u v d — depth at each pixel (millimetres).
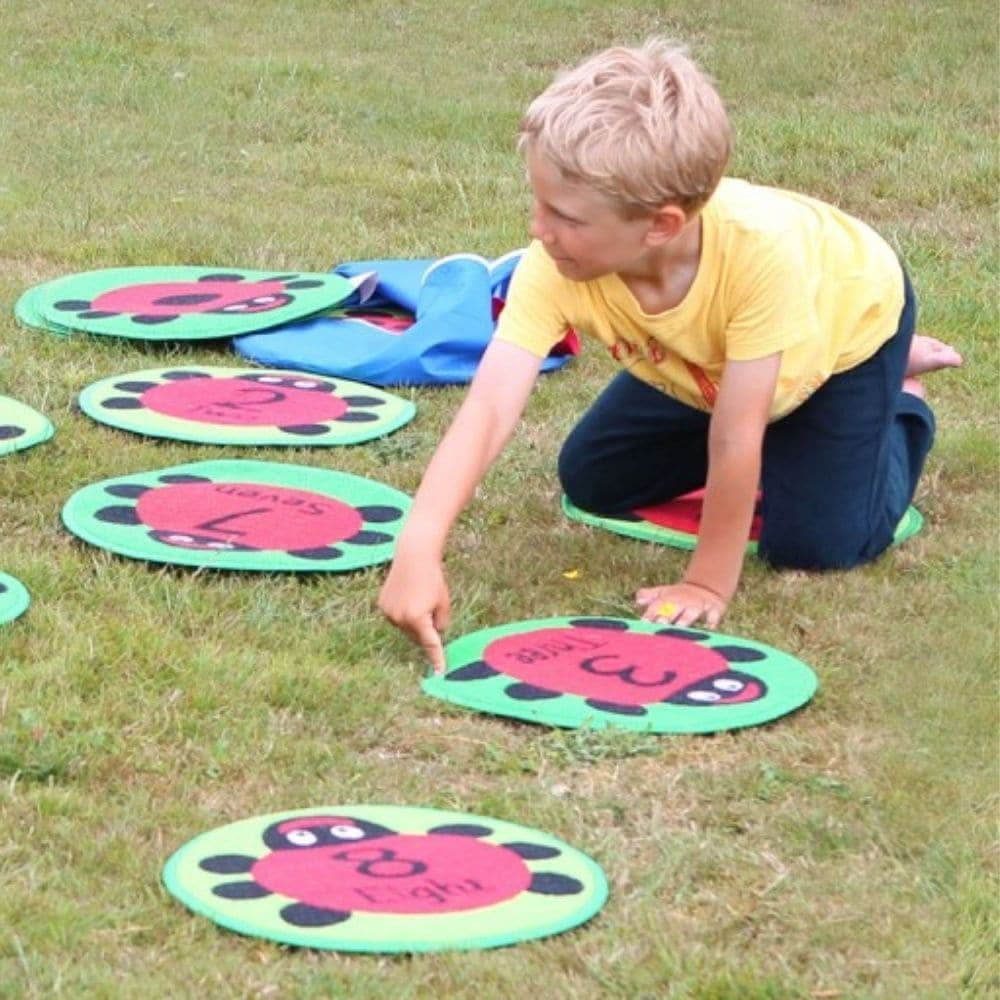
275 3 12523
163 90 10023
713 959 2746
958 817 3205
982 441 5336
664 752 3426
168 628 3828
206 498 4578
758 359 3871
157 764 3283
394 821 3123
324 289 6301
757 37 11406
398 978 2668
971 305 6637
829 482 4312
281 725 3469
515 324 3900
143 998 2594
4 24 11539
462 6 12461
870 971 2744
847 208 8102
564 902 2865
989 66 10742
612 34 11672
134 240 7094
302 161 8664
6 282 6500
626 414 4516
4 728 3369
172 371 5621
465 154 8914
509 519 4652
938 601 4203
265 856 2975
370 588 4125
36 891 2857
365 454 5055
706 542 4070
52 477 4707
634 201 3531
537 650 3836
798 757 3439
